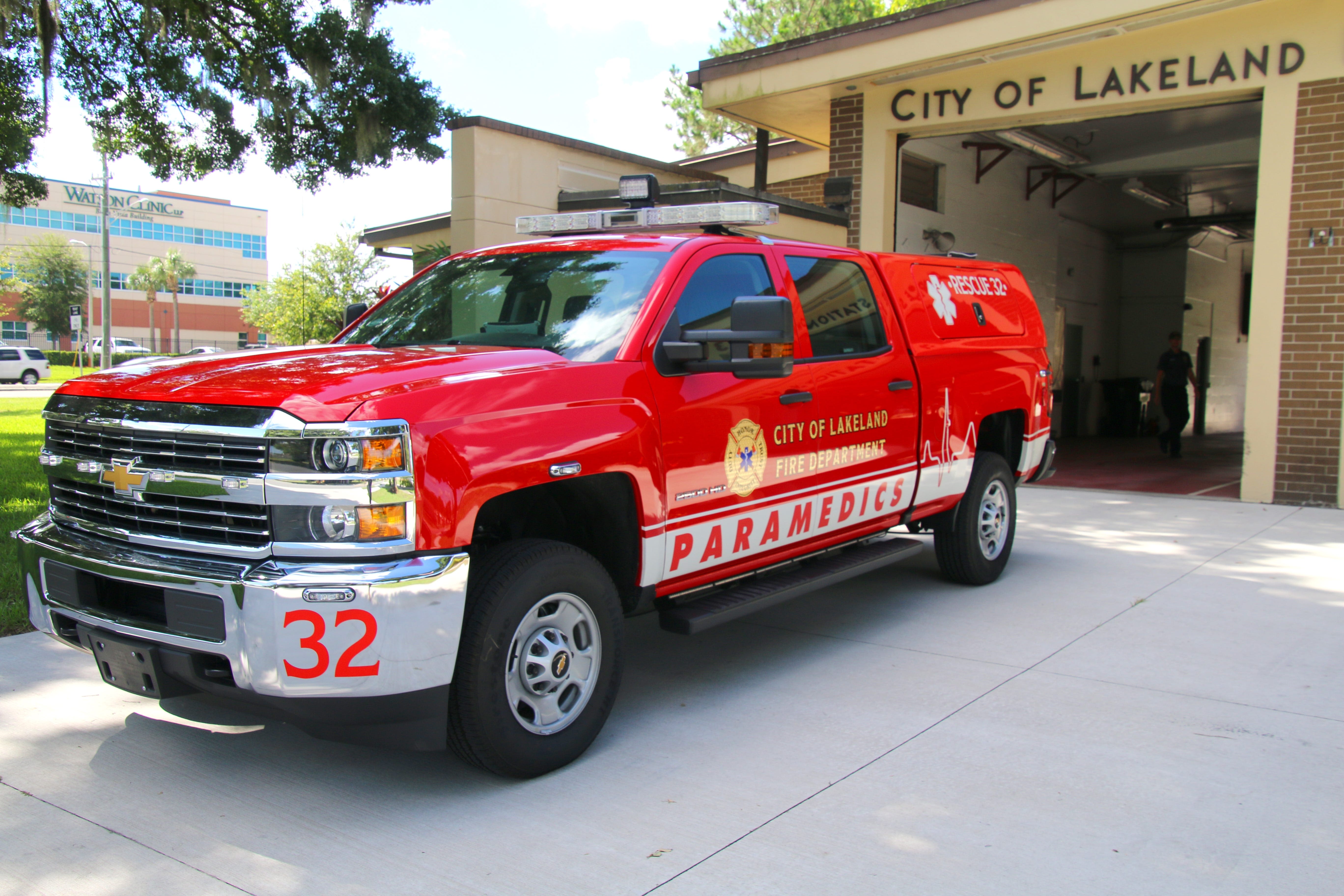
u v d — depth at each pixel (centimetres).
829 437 476
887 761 362
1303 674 459
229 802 330
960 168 1384
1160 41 988
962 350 586
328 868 287
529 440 332
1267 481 973
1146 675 457
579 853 295
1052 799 330
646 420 377
